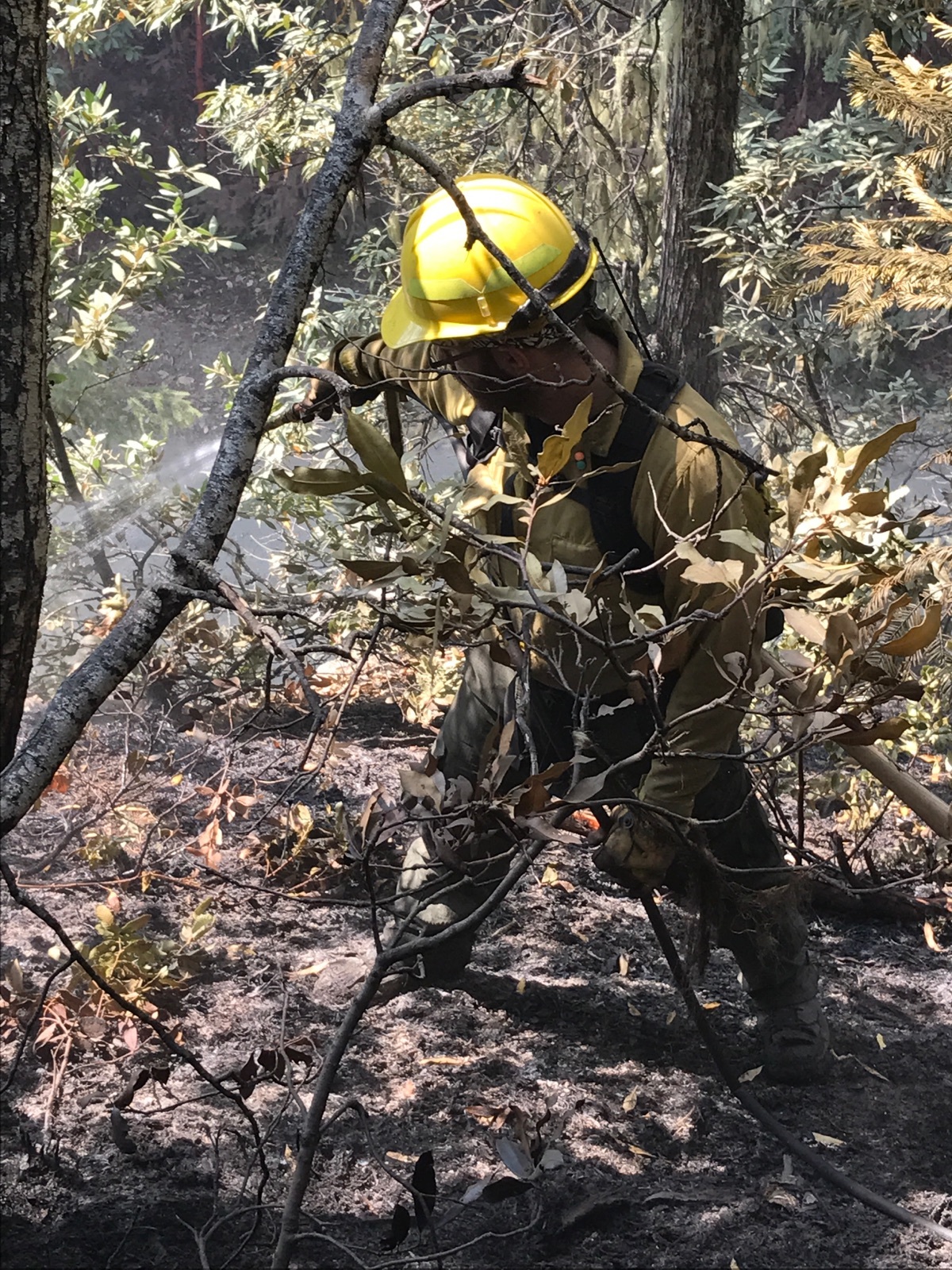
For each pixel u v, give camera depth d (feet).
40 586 5.67
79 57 49.47
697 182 17.29
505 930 10.30
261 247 51.26
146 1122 7.34
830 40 23.56
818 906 11.03
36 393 5.41
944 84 9.87
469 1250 6.57
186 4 20.25
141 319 47.06
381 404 17.28
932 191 19.03
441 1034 8.68
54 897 9.82
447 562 4.66
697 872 7.04
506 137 20.25
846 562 5.93
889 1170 7.61
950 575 8.16
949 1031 9.35
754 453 21.40
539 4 19.08
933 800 6.80
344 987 8.93
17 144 5.10
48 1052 7.88
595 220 19.63
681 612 6.02
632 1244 6.77
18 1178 6.80
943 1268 6.72
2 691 5.71
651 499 6.50
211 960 9.22
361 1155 7.24
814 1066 8.43
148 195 51.08
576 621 4.96
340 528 14.99
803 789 6.06
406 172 19.72
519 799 4.75
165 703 13.39
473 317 6.31
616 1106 8.02
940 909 11.10
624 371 6.58
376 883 10.47
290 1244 4.93
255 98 20.66
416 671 13.66
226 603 4.80
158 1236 6.47
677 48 17.37
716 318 17.79
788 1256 6.73
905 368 31.40
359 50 5.41
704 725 6.59
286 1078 7.35
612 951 10.13
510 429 5.22
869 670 4.93
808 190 24.00
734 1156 7.65
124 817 10.24
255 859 10.71
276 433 14.96
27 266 5.23
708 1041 7.86
